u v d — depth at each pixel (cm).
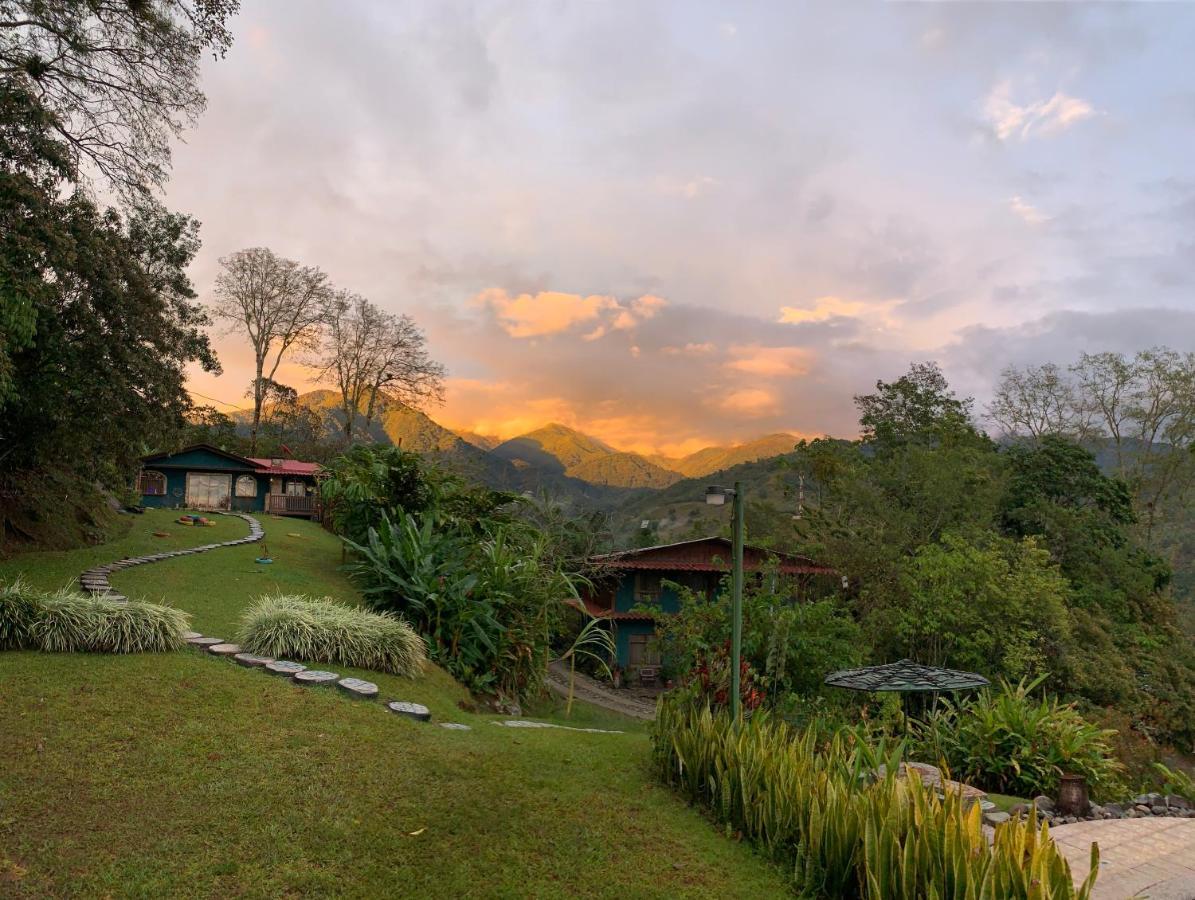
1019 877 400
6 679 695
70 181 1356
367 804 554
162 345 1659
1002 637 1930
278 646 920
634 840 563
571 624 2600
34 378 1438
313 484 3834
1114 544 3173
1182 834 711
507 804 595
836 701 1138
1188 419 3700
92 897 400
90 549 1794
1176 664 2556
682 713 769
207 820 496
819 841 506
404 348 5203
